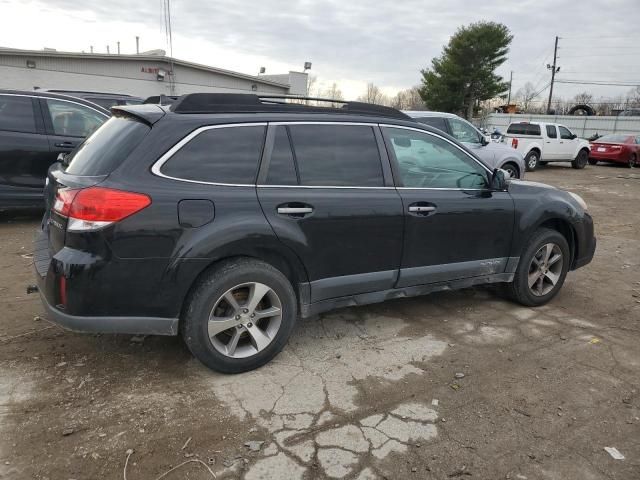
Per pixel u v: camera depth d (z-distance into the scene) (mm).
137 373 3213
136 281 2832
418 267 3832
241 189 3084
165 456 2488
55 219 2912
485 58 45500
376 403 2998
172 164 2926
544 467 2521
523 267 4410
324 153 3426
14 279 4738
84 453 2480
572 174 17750
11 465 2377
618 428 2854
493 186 4184
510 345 3832
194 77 29953
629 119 34281
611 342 3951
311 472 2416
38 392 2959
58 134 6711
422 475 2432
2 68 24531
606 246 7203
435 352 3670
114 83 27016
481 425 2832
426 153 3926
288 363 3420
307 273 3354
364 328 4031
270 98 3584
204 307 2996
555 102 64000
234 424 2750
